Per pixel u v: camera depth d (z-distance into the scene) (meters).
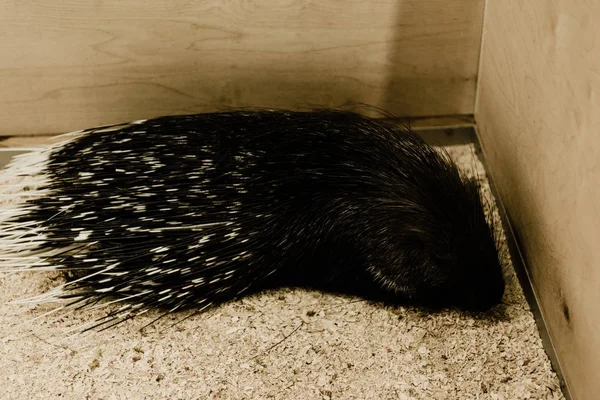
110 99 1.65
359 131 1.49
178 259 1.42
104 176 1.43
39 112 1.66
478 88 1.67
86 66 1.60
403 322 1.43
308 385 1.35
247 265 1.45
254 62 1.62
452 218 1.41
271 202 1.43
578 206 1.22
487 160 1.64
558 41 1.26
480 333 1.40
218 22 1.56
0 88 1.62
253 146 1.45
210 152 1.44
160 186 1.42
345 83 1.66
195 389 1.34
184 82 1.63
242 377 1.36
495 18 1.53
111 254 1.42
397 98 1.69
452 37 1.62
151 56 1.60
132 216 1.42
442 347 1.39
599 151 1.16
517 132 1.45
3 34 1.55
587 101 1.18
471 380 1.35
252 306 1.46
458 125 1.72
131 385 1.35
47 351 1.39
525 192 1.42
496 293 1.39
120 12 1.54
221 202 1.42
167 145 1.45
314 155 1.45
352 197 1.44
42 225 1.42
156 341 1.40
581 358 1.24
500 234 1.54
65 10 1.54
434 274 1.43
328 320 1.43
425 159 1.48
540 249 1.37
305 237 1.45
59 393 1.34
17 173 1.49
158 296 1.44
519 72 1.42
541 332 1.39
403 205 1.42
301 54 1.61
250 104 1.67
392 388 1.34
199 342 1.40
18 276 1.49
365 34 1.60
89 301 1.45
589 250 1.20
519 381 1.34
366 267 1.47
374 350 1.39
